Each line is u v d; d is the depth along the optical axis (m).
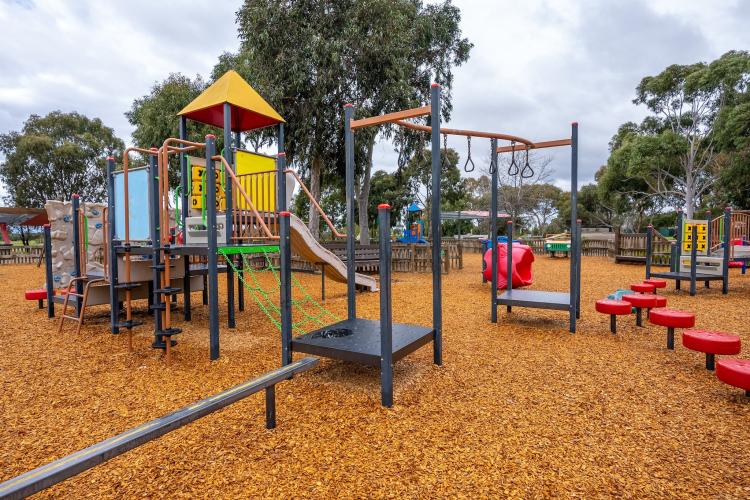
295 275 13.14
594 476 2.23
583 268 14.85
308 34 14.13
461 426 2.81
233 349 4.77
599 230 36.84
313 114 14.77
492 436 2.67
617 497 2.05
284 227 3.60
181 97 17.53
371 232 38.81
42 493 2.11
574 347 4.76
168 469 2.31
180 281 7.12
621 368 4.02
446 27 18.84
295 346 3.62
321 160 15.99
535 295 6.16
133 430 1.76
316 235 16.80
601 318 6.35
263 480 2.20
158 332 4.26
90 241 7.66
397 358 3.28
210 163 4.36
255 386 2.40
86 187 33.72
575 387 3.53
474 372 3.91
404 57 15.59
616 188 33.38
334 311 7.18
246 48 14.86
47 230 6.67
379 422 2.88
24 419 2.99
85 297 5.56
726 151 22.36
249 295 9.12
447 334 5.38
